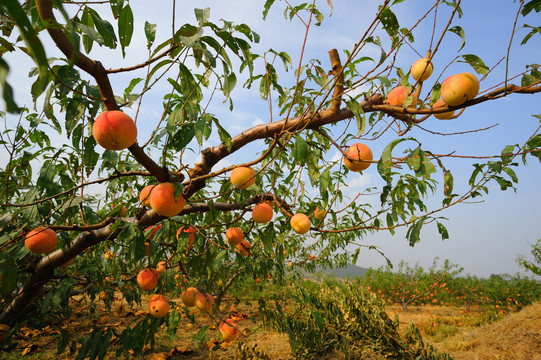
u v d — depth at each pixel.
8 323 2.83
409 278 12.23
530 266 11.12
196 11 1.55
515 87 1.46
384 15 1.90
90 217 2.81
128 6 1.49
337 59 2.07
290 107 1.82
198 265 2.55
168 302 2.83
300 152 1.78
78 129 2.00
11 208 2.72
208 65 1.75
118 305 6.20
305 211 3.03
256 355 3.75
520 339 4.89
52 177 2.38
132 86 1.98
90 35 1.30
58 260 2.55
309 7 2.17
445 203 2.47
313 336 3.59
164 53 1.49
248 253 2.97
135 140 1.55
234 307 6.92
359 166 2.18
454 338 5.82
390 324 3.76
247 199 2.67
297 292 3.42
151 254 2.22
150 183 3.00
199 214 3.36
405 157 2.01
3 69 0.42
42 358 4.02
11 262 1.87
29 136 2.81
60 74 1.60
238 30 1.65
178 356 4.53
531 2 1.42
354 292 4.01
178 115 1.76
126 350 2.80
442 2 1.70
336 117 2.19
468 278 12.35
